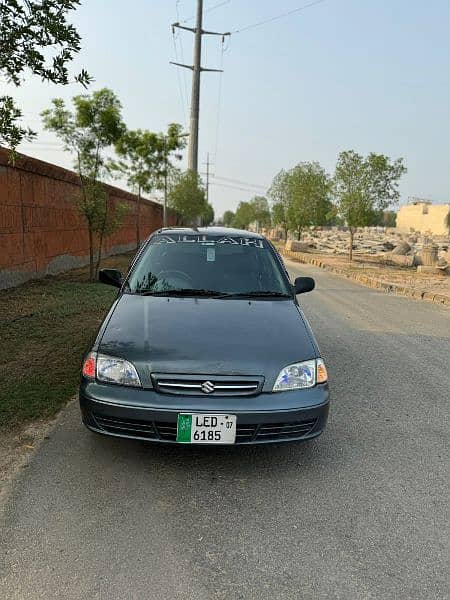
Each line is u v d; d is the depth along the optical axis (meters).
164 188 25.81
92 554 2.48
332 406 4.66
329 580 2.38
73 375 4.98
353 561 2.53
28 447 3.54
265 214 72.56
